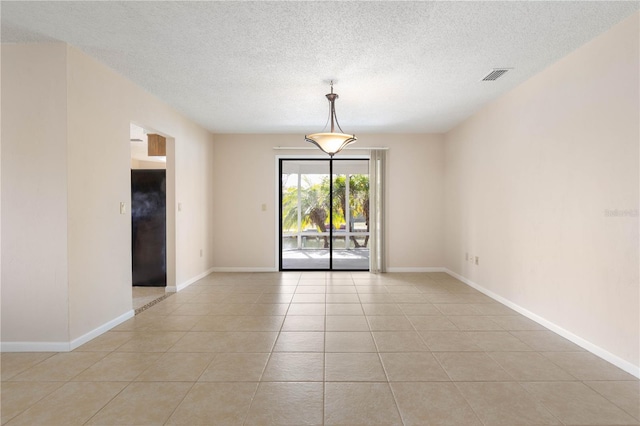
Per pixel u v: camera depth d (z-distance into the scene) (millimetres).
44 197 2936
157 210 5332
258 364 2691
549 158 3443
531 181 3744
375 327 3521
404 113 5148
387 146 6543
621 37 2613
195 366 2660
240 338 3232
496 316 3861
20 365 2678
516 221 4039
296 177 6809
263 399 2197
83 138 3135
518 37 2875
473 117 5180
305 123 5746
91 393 2268
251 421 1971
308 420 1980
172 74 3656
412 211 6551
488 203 4730
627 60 2561
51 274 2941
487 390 2301
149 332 3395
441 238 6555
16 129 2943
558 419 1984
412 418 1996
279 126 5965
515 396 2227
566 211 3209
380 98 4441
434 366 2650
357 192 6840
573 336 3111
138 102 4012
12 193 2941
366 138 6547
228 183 6559
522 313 3918
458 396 2229
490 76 3713
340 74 3658
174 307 4250
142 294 4875
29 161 2939
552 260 3400
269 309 4156
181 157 5195
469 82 3891
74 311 3018
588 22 2635
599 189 2824
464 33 2811
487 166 4742
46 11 2490
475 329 3459
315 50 3109
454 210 5988
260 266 6586
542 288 3564
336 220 6855
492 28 2736
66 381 2430
